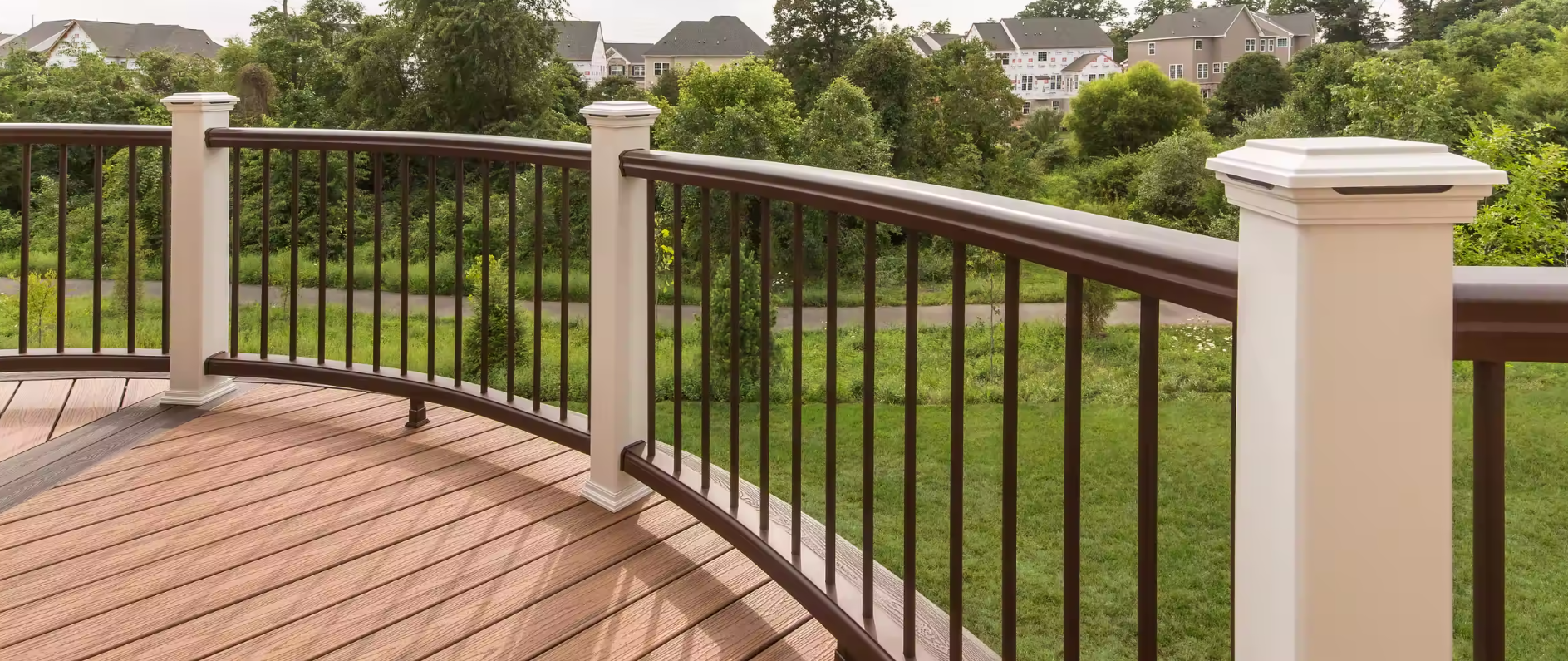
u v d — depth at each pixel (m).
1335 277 0.59
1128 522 7.15
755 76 30.98
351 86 35.12
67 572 1.72
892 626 1.38
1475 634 0.63
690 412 11.52
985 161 39.28
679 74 52.59
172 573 1.73
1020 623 5.36
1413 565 0.61
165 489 2.10
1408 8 57.03
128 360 2.73
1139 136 44.06
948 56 40.28
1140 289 0.82
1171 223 28.78
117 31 66.88
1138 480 0.87
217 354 2.70
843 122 30.48
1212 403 12.16
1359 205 0.57
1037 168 40.22
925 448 9.85
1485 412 0.62
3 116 34.72
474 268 14.83
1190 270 0.75
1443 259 0.59
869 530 1.36
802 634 1.55
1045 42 69.31
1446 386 0.60
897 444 10.16
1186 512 7.79
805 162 30.23
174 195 2.61
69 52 39.81
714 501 1.77
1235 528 0.71
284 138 2.55
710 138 29.92
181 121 2.59
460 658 1.47
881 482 8.44
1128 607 5.52
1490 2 50.88
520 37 33.72
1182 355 14.37
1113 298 16.17
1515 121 24.64
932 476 8.64
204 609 1.61
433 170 2.35
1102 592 5.73
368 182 26.89
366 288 24.41
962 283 1.11
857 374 14.23
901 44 38.34
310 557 1.79
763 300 1.59
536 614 1.60
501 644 1.51
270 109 38.00
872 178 1.30
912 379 1.23
